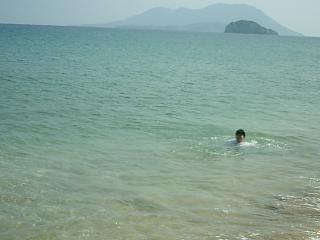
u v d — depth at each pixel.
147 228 8.98
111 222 9.20
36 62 50.03
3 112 20.80
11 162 13.06
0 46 79.25
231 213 9.95
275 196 11.15
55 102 24.44
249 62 69.81
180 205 10.33
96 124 19.31
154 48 106.12
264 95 31.75
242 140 16.67
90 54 71.12
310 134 18.95
